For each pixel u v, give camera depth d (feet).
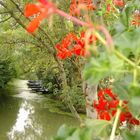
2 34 39.37
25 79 114.11
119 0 8.50
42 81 78.95
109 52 2.77
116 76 3.87
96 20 3.34
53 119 56.39
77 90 46.88
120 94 3.82
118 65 3.26
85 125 3.78
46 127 52.13
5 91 86.12
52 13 2.88
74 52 5.91
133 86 3.05
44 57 42.75
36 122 54.60
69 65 35.09
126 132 3.80
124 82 3.84
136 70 3.35
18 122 54.34
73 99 47.44
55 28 22.68
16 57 53.42
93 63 3.14
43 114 59.62
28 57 49.08
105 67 3.17
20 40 39.11
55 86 69.10
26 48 47.37
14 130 50.06
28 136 47.67
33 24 2.92
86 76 3.19
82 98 48.19
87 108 13.53
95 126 3.83
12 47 44.39
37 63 47.65
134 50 3.56
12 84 100.89
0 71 83.87
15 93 83.92
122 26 4.72
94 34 2.95
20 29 38.83
